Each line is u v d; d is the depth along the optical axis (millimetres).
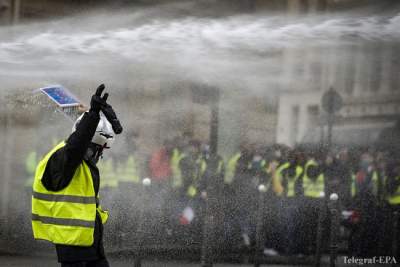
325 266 22906
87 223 11336
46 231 11422
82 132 11211
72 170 11266
